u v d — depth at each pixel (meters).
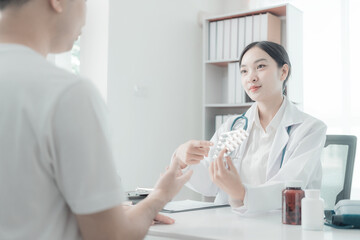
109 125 0.73
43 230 0.66
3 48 0.70
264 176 1.83
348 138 2.06
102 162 0.67
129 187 2.91
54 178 0.67
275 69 1.87
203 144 1.60
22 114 0.64
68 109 0.64
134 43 2.98
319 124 1.78
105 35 2.80
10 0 0.72
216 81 3.48
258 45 1.89
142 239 0.79
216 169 1.38
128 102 2.93
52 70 0.68
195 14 3.53
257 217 1.36
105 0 2.81
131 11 2.96
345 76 3.05
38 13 0.72
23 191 0.65
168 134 3.25
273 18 3.12
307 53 3.21
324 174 2.06
